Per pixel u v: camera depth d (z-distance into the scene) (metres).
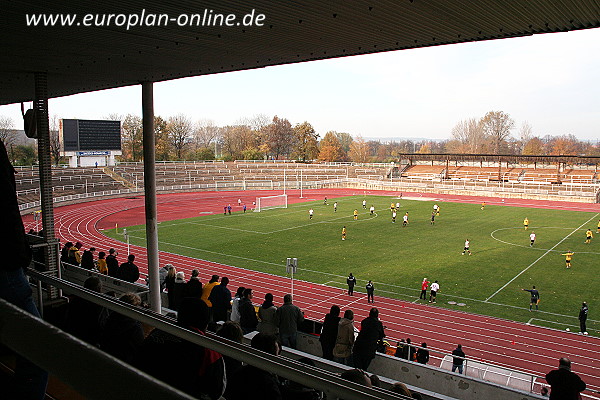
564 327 21.16
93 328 4.66
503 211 55.72
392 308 23.66
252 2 7.17
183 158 113.12
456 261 32.44
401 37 9.25
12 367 3.07
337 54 10.64
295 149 123.94
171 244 37.69
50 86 15.09
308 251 35.44
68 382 0.94
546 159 76.56
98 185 71.50
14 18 7.82
